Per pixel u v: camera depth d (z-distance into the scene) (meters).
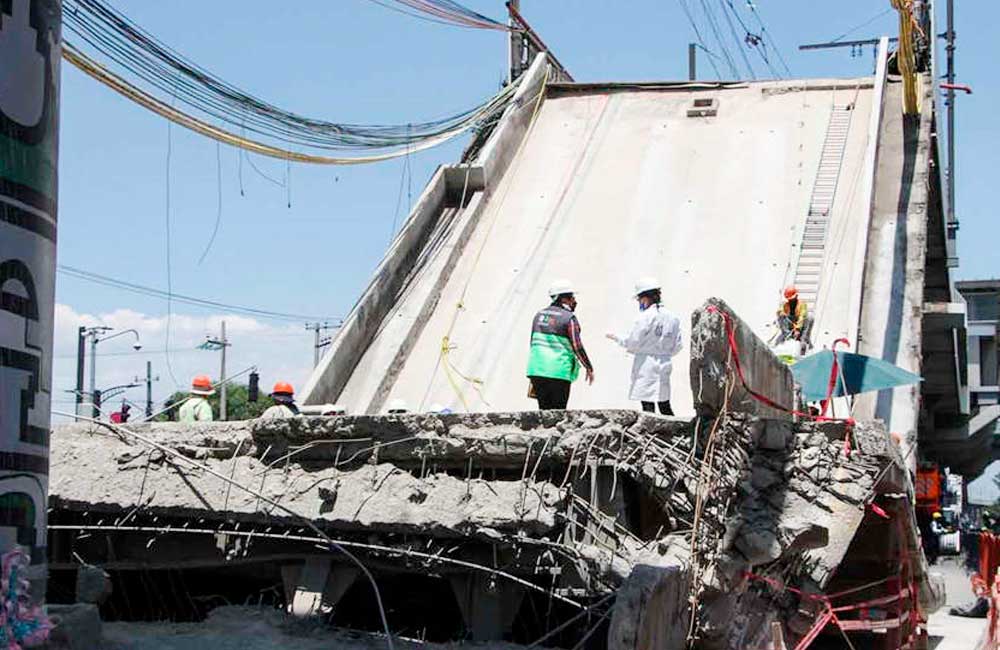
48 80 7.93
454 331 20.92
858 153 23.44
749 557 9.69
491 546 9.88
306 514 10.40
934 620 19.88
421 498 10.07
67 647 8.46
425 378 19.98
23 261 7.65
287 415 12.69
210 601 12.05
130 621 11.68
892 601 12.05
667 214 22.78
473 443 10.09
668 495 9.62
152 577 12.12
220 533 10.96
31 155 7.73
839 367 13.14
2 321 7.48
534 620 10.54
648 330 13.83
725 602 9.41
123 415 16.41
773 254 21.25
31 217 7.72
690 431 9.84
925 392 32.53
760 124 24.92
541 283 21.59
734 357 9.80
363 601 11.73
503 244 22.95
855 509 10.01
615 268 21.61
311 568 10.62
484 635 9.83
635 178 24.02
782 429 10.22
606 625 9.73
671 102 26.50
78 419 11.63
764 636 9.96
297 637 9.77
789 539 9.66
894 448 10.45
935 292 29.94
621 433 9.77
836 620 10.79
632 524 10.20
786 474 10.14
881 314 19.55
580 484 9.67
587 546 9.31
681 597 8.66
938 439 36.47
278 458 11.12
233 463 11.26
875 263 20.66
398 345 20.45
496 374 19.69
